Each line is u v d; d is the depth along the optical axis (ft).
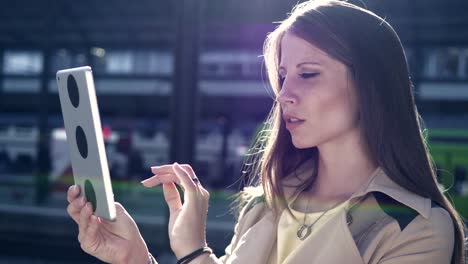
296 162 4.86
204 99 66.49
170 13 50.83
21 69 73.15
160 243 32.35
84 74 3.84
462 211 36.35
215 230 31.37
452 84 58.03
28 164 65.82
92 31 59.11
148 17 52.90
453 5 45.24
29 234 35.70
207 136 59.88
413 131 4.15
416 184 4.08
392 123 4.06
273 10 45.55
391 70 4.10
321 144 4.42
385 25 4.21
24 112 74.84
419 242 3.84
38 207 39.50
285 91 4.20
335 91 4.10
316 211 4.41
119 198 44.62
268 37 4.85
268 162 4.89
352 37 4.06
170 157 26.66
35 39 63.16
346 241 3.97
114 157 52.21
